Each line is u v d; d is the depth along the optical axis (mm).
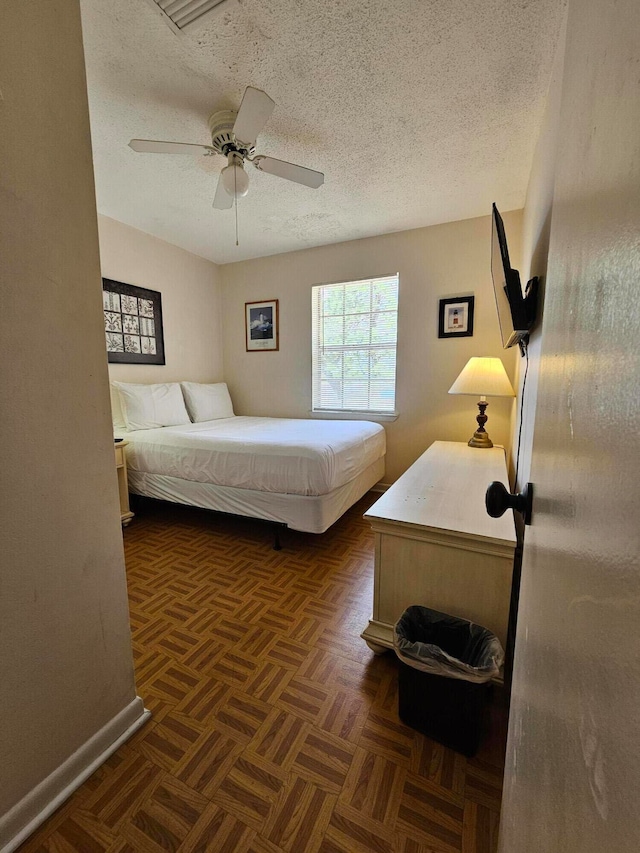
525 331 1431
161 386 3250
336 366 3703
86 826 907
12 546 849
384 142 1981
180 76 1529
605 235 326
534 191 1922
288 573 2098
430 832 891
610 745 238
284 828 900
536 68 1479
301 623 1660
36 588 900
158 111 1746
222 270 4156
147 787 990
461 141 1969
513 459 2350
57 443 932
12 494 842
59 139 896
